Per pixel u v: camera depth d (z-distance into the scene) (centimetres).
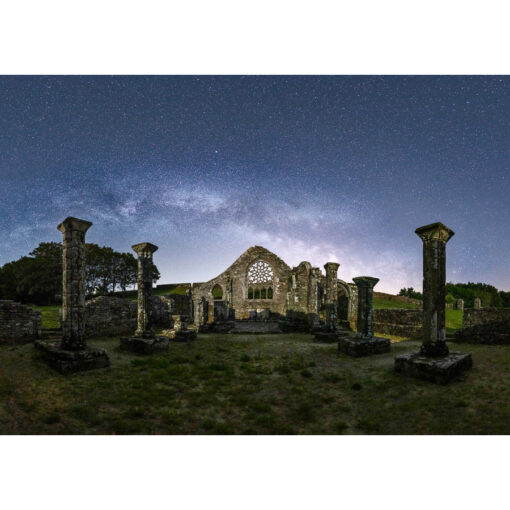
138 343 1185
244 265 3272
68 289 930
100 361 919
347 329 2238
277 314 3159
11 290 3575
